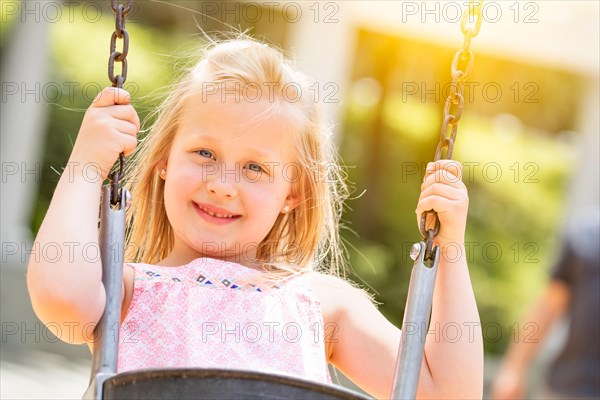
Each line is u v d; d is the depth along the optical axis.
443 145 2.87
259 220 3.06
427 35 11.45
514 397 6.20
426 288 2.66
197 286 2.96
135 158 3.35
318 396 2.28
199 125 3.05
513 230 16.27
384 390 3.07
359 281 14.59
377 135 16.97
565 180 16.86
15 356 9.04
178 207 3.03
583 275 5.93
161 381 2.26
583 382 5.83
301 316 3.05
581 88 16.89
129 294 2.92
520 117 17.23
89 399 2.34
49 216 2.67
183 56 3.88
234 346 2.90
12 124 11.45
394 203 16.42
